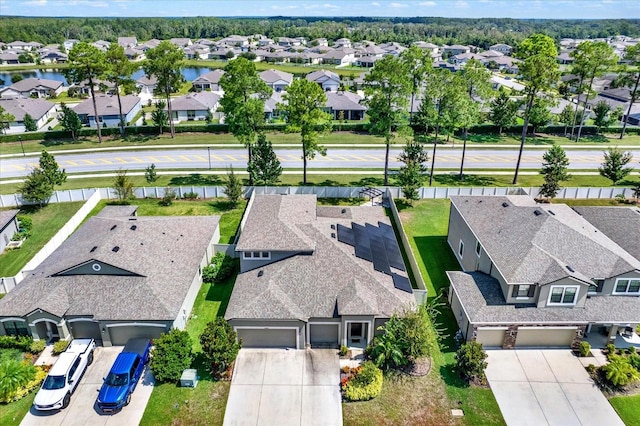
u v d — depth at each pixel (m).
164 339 28.94
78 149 74.62
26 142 78.38
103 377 28.84
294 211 38.50
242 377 28.78
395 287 32.91
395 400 27.27
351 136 80.81
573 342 30.84
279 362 29.97
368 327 30.31
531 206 38.69
